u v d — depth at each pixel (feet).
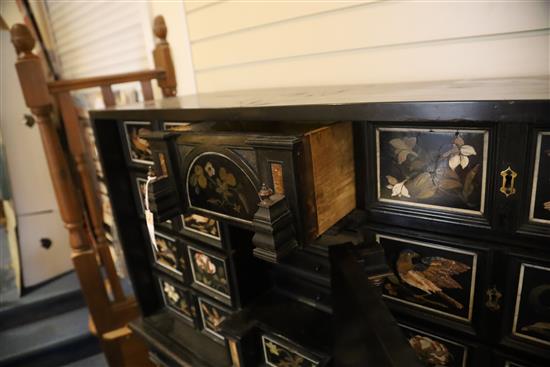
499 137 1.76
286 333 2.97
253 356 3.19
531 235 1.82
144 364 5.68
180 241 3.81
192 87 5.02
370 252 2.22
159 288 4.50
